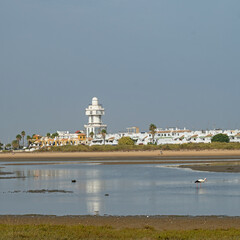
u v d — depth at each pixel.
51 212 113.75
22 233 79.56
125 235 79.62
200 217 103.81
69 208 119.69
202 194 144.25
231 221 98.38
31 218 104.44
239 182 177.25
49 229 84.12
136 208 118.69
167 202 128.38
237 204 123.38
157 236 78.12
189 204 124.19
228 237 77.81
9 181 195.88
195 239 76.12
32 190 160.88
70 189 163.38
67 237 77.25
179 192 150.00
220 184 171.12
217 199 133.00
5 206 123.56
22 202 130.88
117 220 100.75
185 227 92.25
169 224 95.56
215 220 99.81
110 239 76.50
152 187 165.50
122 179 198.12
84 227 87.50
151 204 125.12
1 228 84.69
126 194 147.25
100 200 134.12
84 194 148.50
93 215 108.75
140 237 78.19
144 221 99.19
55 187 170.25
